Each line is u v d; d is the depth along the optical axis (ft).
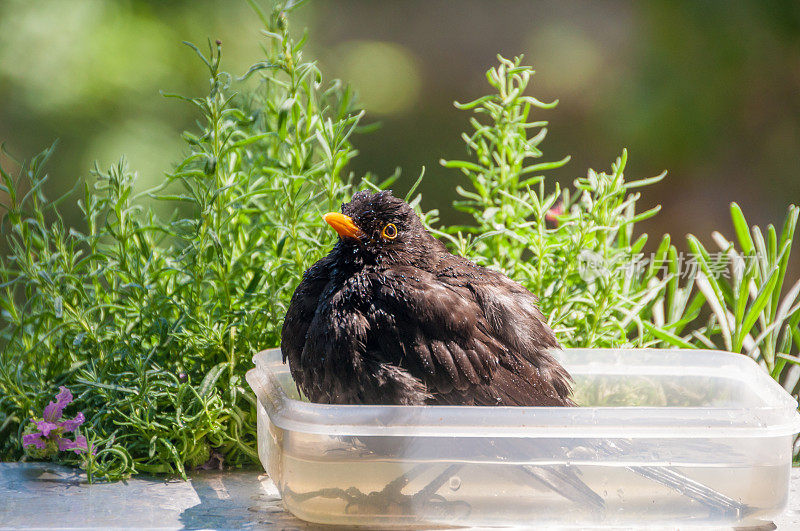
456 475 7.60
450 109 17.72
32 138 12.68
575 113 16.28
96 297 8.14
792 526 7.68
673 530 7.63
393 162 17.01
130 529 7.66
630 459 7.61
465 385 7.74
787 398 7.66
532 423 7.59
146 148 12.45
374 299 7.77
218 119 8.00
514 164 8.31
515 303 7.85
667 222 14.42
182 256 8.08
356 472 7.61
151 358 8.04
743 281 8.15
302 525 7.68
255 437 8.02
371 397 7.72
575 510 7.61
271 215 8.25
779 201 13.89
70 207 12.52
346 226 7.84
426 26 18.07
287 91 8.43
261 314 8.10
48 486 7.85
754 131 13.98
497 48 17.85
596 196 8.14
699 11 13.82
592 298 8.16
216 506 7.77
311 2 16.51
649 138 14.11
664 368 7.98
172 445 7.91
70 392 7.93
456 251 8.37
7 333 8.26
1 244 12.10
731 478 7.61
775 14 13.48
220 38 13.34
